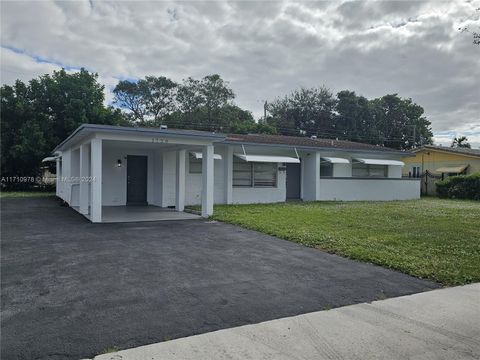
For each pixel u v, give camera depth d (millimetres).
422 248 7895
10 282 5438
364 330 3982
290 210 14703
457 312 4531
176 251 7625
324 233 9438
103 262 6648
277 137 23344
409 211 14727
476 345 3686
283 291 5227
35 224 10992
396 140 51031
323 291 5258
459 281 5762
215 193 17781
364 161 21797
